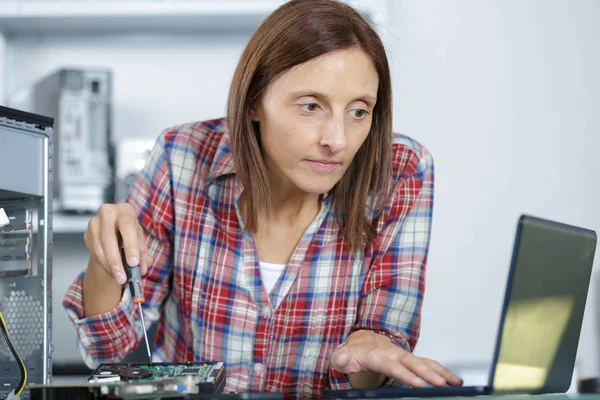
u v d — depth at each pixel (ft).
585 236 2.71
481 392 2.61
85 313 3.89
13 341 3.52
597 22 9.02
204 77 9.35
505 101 9.05
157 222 4.41
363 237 4.34
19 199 3.57
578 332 2.74
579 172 9.05
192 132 4.59
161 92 9.34
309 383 4.33
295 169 3.63
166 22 8.80
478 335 8.99
